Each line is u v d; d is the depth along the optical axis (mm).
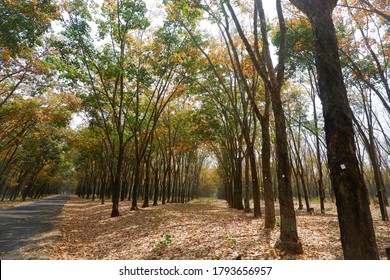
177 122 29141
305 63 15539
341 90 4461
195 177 54750
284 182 7629
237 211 20828
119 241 10266
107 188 48000
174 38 16562
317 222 14227
